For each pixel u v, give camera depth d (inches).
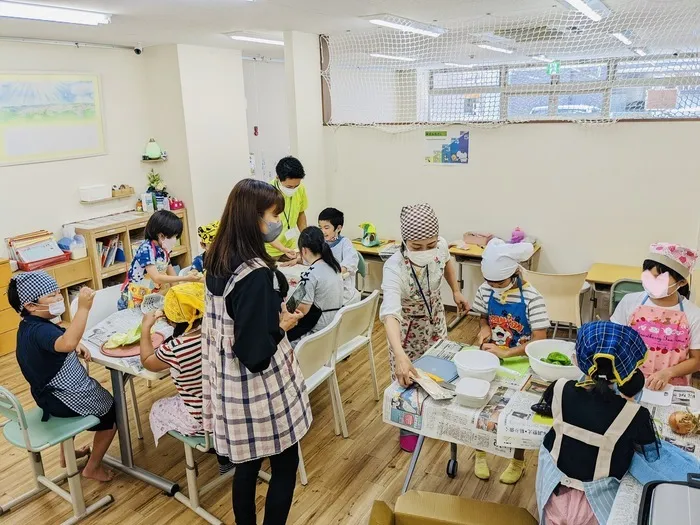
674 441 67.4
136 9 144.6
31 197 192.2
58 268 187.8
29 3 133.2
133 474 111.3
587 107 203.3
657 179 164.7
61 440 94.1
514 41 213.6
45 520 100.7
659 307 92.1
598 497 62.1
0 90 179.2
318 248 123.6
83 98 203.5
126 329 110.4
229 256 72.6
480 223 195.5
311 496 105.2
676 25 185.0
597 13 164.4
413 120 206.8
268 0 138.9
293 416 81.5
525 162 182.7
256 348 72.0
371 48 211.2
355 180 215.6
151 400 142.6
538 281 154.9
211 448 96.0
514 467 106.3
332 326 113.3
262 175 311.1
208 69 225.8
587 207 176.6
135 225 209.8
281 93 318.3
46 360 96.3
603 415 62.3
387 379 152.8
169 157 227.9
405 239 100.5
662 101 190.4
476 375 81.6
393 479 109.9
